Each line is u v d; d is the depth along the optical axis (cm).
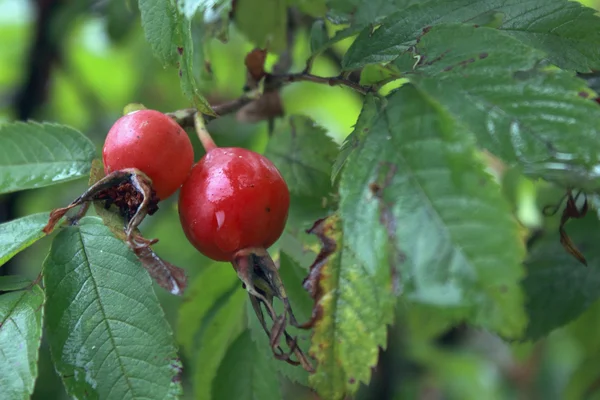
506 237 14
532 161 15
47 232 17
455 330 36
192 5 17
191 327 22
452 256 14
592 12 18
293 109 37
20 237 17
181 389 17
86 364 17
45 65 33
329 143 21
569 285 21
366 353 16
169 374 17
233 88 32
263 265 17
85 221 17
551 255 22
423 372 37
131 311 17
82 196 17
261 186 17
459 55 16
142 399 16
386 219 15
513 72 16
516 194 25
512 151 15
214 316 21
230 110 19
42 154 19
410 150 15
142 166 17
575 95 15
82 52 39
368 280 17
